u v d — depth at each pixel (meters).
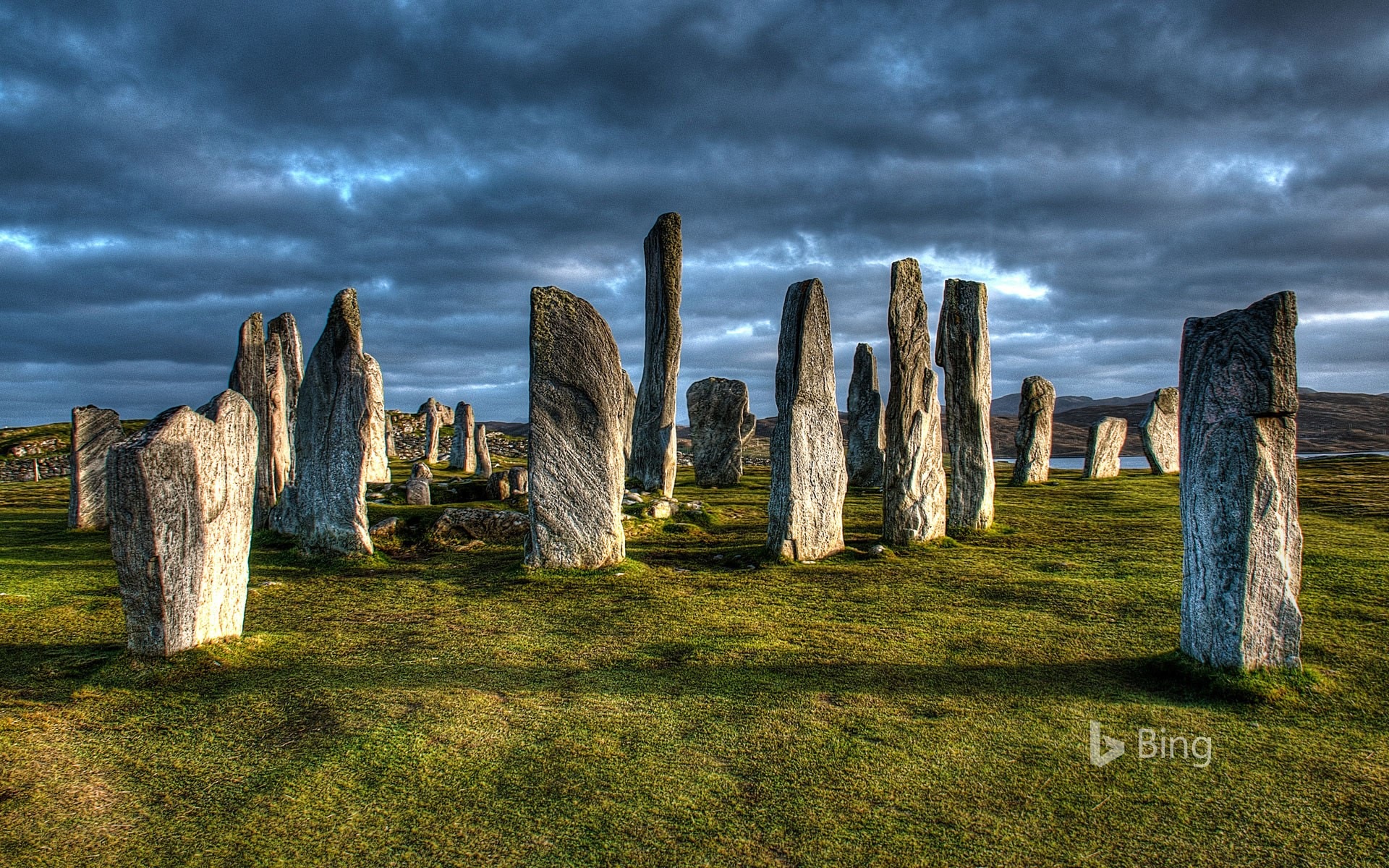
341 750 5.77
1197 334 6.93
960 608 9.38
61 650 7.91
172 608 7.34
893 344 13.05
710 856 4.48
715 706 6.55
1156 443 26.28
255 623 9.07
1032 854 4.46
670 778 5.34
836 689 6.88
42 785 5.24
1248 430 6.47
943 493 13.37
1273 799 4.98
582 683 7.13
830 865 4.39
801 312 12.08
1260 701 6.26
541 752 5.73
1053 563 11.60
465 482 17.88
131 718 6.31
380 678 7.25
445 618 9.30
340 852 4.54
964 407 14.20
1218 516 6.66
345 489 12.25
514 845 4.60
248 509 8.27
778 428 12.29
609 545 11.56
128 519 7.18
